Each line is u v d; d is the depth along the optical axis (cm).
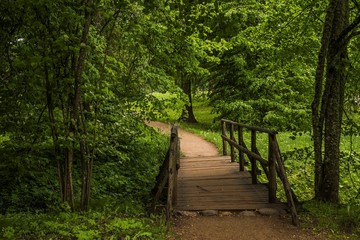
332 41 709
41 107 695
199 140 1895
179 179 929
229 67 2189
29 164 736
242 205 698
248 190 798
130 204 731
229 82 2242
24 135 651
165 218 629
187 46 1052
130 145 1199
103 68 680
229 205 701
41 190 791
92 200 729
